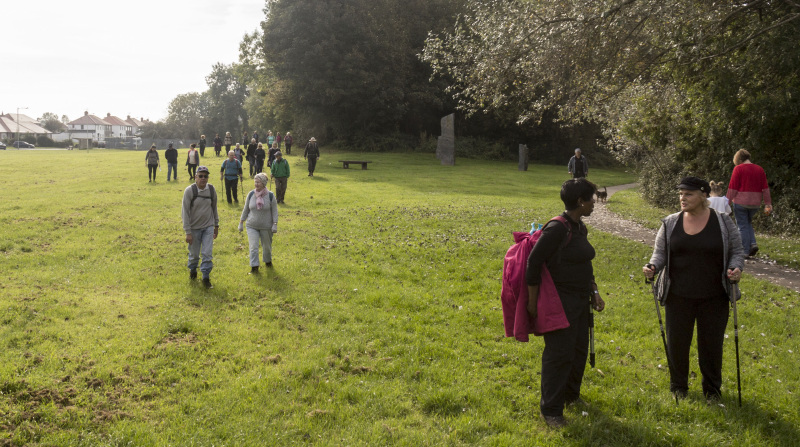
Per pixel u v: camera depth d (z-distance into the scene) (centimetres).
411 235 1188
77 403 419
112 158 3700
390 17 4291
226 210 1518
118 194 1811
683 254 432
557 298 398
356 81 4131
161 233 1179
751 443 378
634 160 2209
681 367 449
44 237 1102
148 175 2442
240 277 820
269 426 395
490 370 507
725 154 1462
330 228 1265
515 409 436
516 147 5034
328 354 534
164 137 10581
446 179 2677
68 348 523
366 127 4622
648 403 440
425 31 4378
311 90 4191
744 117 1281
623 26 1139
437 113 4906
